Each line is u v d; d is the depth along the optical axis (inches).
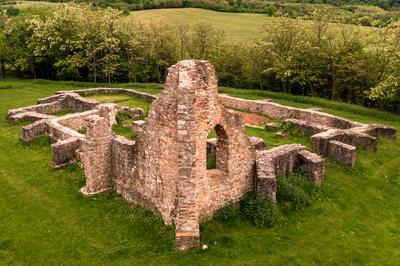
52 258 682.2
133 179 805.2
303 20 2097.7
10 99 1820.9
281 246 706.8
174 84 673.0
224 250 678.5
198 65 666.2
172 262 651.5
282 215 789.2
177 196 695.1
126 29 2357.3
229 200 767.7
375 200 924.6
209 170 760.3
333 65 1902.1
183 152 660.7
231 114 733.3
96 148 842.2
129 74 2385.6
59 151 999.0
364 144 1171.3
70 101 1561.3
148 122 729.6
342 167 1045.2
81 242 717.9
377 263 692.1
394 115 1620.3
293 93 2178.9
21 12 2915.8
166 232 711.7
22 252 699.4
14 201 864.9
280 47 2066.9
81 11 2409.0
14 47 2418.8
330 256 697.6
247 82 2319.1
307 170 932.0
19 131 1289.4
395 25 1648.6
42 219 792.3
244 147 776.3
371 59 1827.0
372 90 1562.5
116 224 758.5
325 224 789.9
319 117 1409.9
